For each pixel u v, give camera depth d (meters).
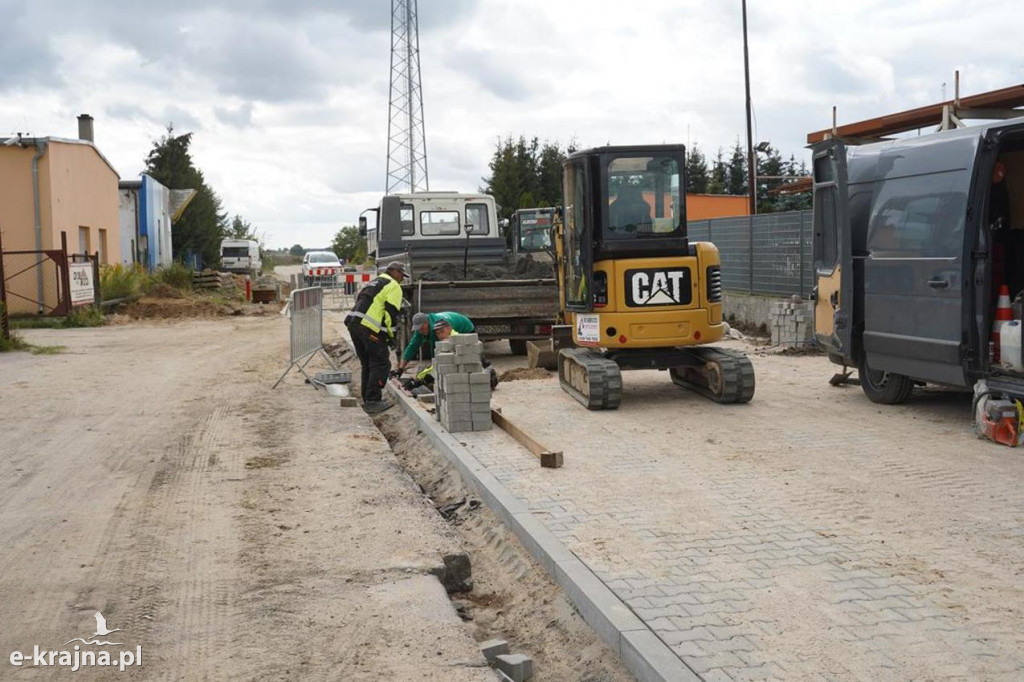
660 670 4.40
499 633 5.71
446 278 16.58
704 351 12.03
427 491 8.82
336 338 22.52
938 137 10.03
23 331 23.88
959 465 8.27
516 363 16.55
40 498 7.88
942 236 9.73
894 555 5.96
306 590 5.79
